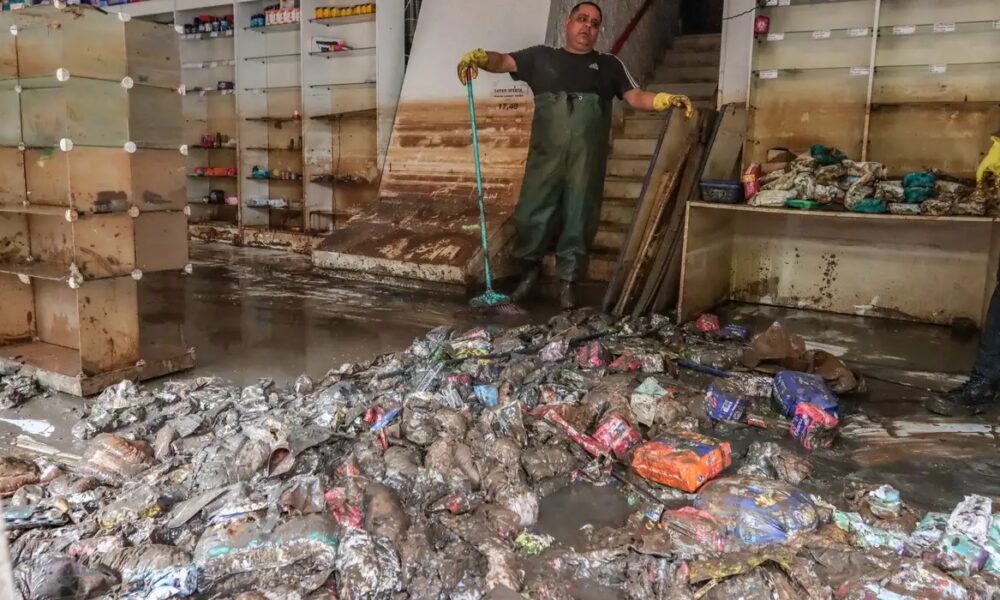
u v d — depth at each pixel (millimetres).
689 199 4605
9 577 930
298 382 3252
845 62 4980
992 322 3197
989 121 4574
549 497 2387
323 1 7766
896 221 4836
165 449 2621
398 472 2361
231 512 2086
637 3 7055
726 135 4855
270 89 8430
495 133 6336
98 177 3168
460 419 2703
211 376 3562
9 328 3754
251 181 8586
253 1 8133
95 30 3064
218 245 8297
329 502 2137
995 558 1952
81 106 3076
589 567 1963
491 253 5684
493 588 1812
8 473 2391
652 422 2936
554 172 5219
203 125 9078
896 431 2984
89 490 2338
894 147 4918
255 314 4891
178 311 4973
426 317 4809
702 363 3684
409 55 7125
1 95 3371
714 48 7559
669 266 4770
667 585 1860
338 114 7816
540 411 2865
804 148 5203
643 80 7367
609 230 6035
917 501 2385
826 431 2812
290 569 1913
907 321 4879
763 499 2201
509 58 5273
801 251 5227
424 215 6297
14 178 3566
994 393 3271
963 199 3791
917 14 4703
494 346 3768
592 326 4297
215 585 1881
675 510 2221
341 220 8047
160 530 2080
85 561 1917
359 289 5727
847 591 1812
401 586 1853
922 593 1773
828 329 4660
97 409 3061
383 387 3193
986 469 2627
